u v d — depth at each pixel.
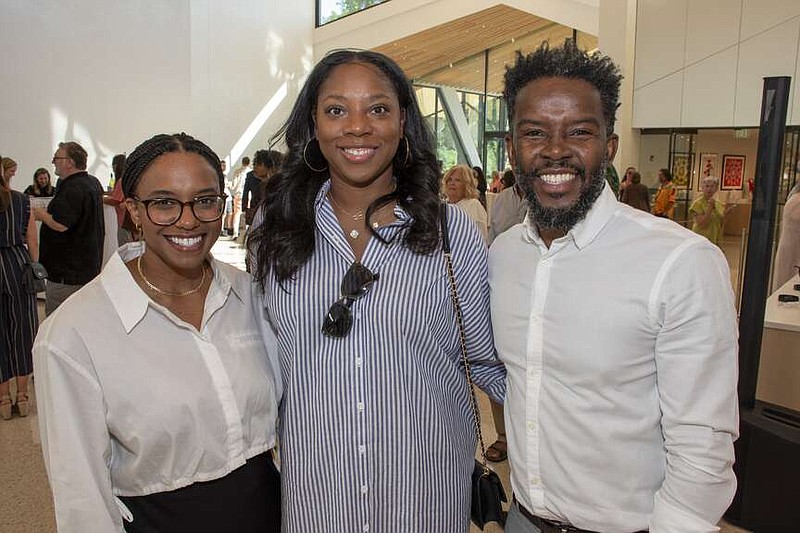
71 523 1.20
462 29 13.16
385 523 1.39
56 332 1.21
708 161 11.83
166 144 1.29
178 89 11.46
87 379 1.22
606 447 1.21
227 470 1.35
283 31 13.73
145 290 1.35
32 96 9.74
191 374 1.31
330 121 1.38
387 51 14.17
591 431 1.22
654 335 1.16
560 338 1.24
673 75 10.07
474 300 1.48
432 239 1.40
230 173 12.66
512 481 1.40
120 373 1.25
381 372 1.36
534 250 1.34
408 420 1.37
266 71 13.36
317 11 14.47
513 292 1.36
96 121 10.47
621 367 1.18
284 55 13.80
